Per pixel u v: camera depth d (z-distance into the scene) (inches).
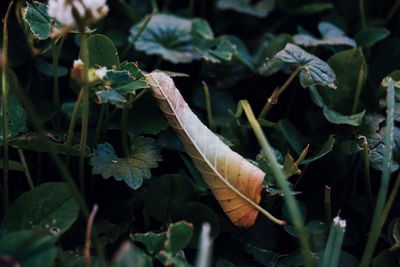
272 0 20.8
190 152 15.5
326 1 20.7
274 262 15.4
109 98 14.4
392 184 16.9
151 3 20.5
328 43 17.9
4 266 12.8
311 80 16.3
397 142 16.2
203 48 18.8
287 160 15.7
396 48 18.6
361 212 16.6
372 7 20.8
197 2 21.2
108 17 19.5
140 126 16.6
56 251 13.4
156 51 18.5
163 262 14.5
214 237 15.5
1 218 15.3
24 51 17.7
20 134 15.8
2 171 16.2
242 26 21.1
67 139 15.3
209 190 16.1
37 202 14.4
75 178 16.3
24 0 16.5
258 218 16.2
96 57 15.5
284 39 18.2
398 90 16.6
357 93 17.1
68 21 13.6
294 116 18.6
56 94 16.9
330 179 17.0
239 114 16.7
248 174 15.2
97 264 14.4
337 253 14.3
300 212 15.9
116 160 15.4
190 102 18.3
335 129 17.4
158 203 15.8
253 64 19.0
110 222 15.7
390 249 15.2
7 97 15.5
